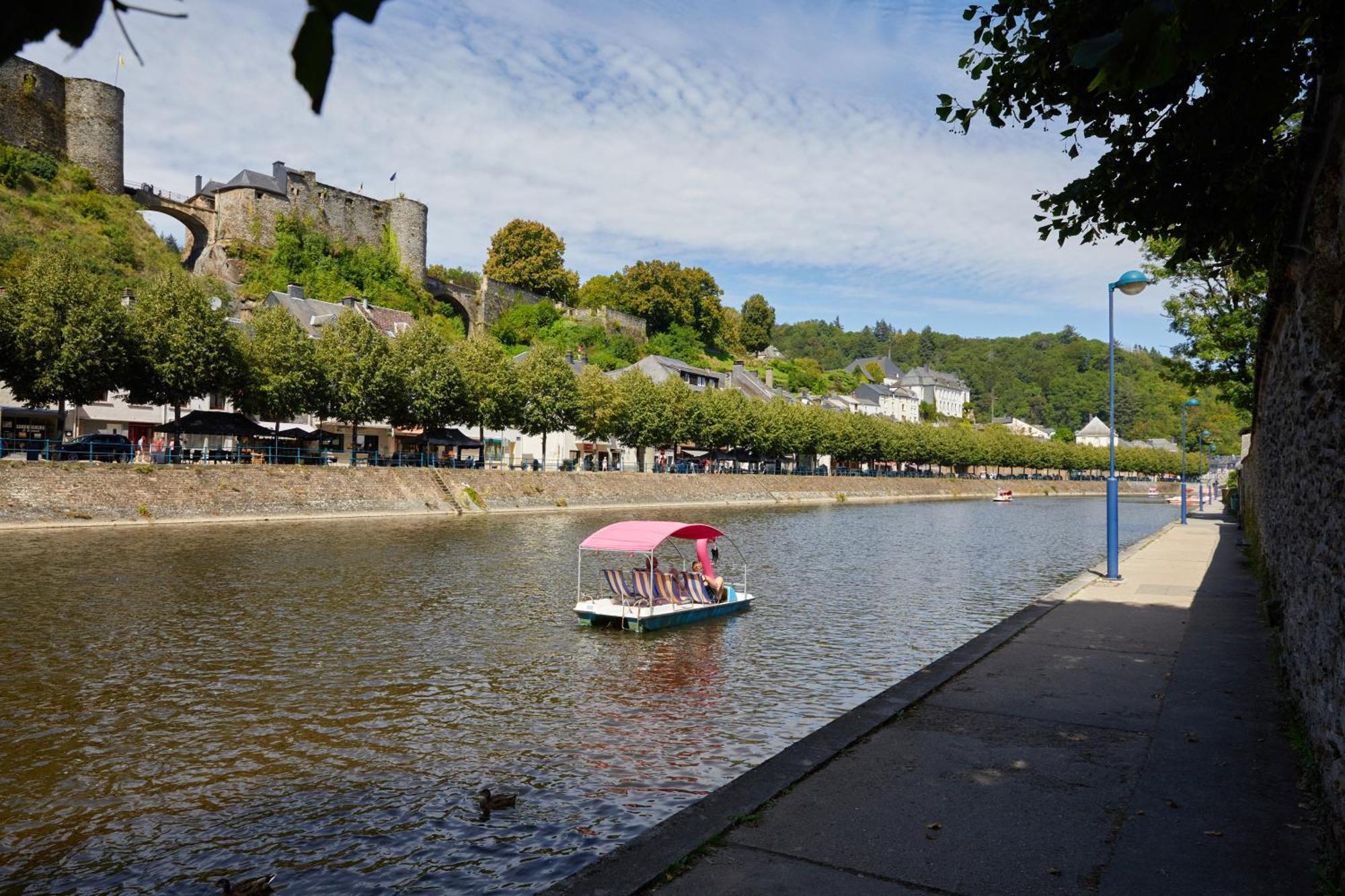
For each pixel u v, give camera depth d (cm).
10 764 1190
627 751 1266
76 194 8994
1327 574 724
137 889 866
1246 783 764
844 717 966
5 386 4547
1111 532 2242
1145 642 1408
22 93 8856
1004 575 3431
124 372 4641
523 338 12138
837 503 9731
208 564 3025
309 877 884
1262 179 746
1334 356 673
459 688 1608
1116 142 751
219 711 1438
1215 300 3581
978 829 671
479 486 6066
